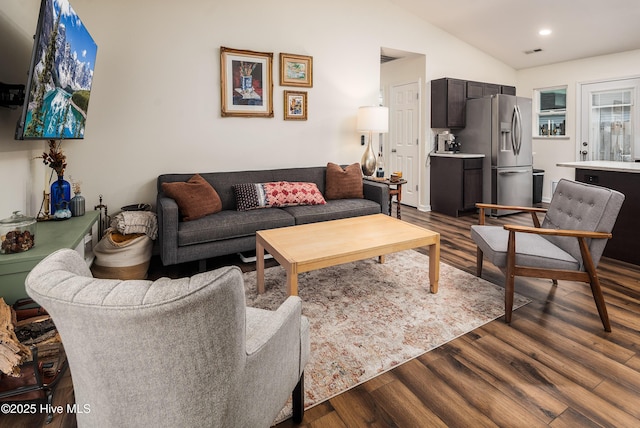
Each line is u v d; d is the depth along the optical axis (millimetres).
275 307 2449
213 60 3656
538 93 6172
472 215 5352
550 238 2602
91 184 3277
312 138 4301
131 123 3369
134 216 3021
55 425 1449
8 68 2076
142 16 3318
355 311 2363
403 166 6008
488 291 2662
